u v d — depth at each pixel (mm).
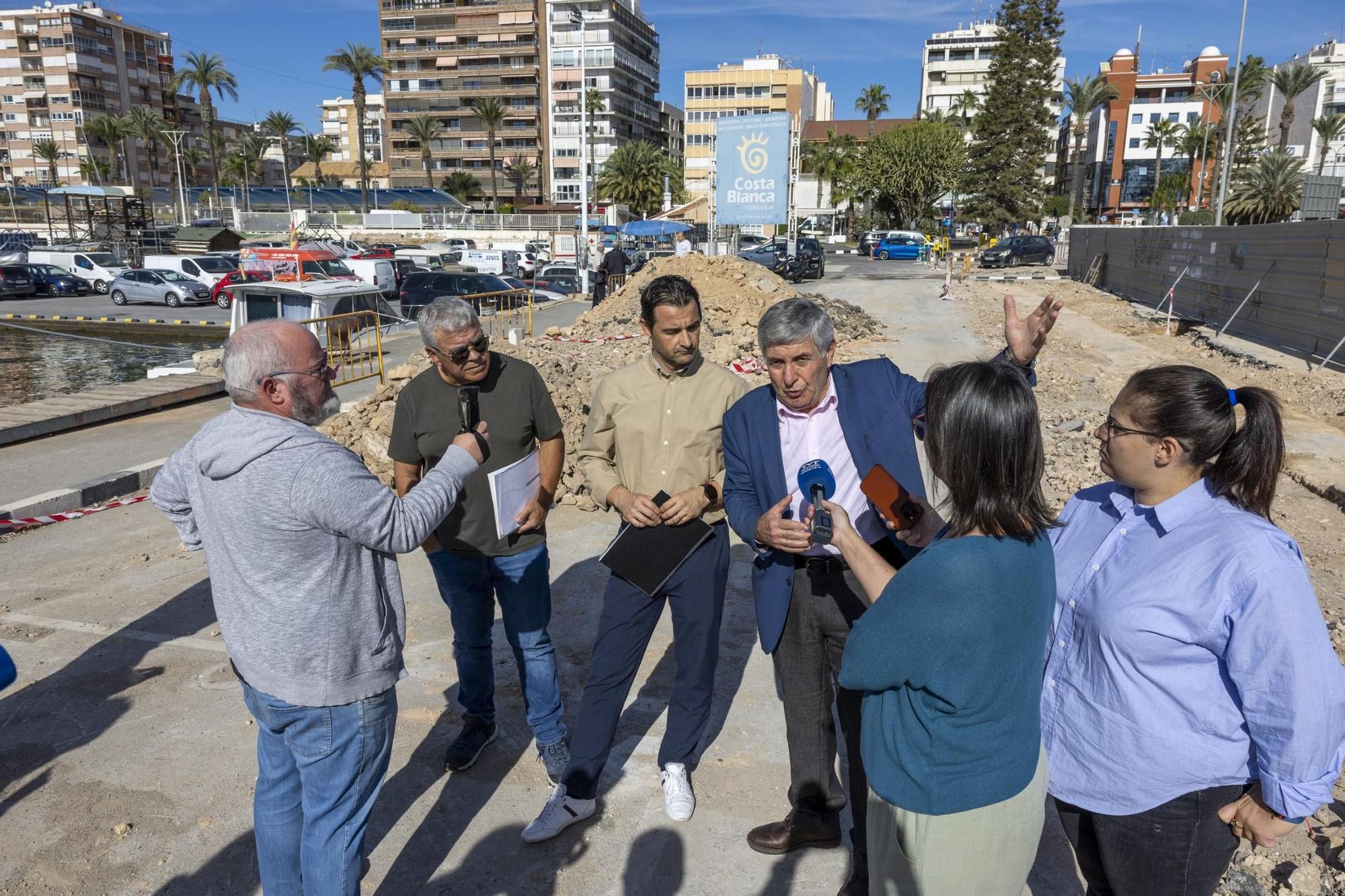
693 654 2945
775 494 2555
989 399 1585
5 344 22516
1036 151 58156
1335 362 12008
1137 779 1730
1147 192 101562
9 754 3463
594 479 2979
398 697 3889
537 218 73188
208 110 82062
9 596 5035
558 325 19938
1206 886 1784
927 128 70938
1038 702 1706
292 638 2023
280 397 2035
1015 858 1706
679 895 2688
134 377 18031
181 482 2131
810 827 2828
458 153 102188
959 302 22062
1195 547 1652
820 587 2562
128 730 3625
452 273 21875
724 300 15922
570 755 2949
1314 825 2902
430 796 3191
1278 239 14062
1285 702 1536
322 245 32625
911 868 1706
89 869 2805
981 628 1574
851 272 35938
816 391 2480
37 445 9086
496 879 2766
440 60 100500
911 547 2469
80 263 33250
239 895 2697
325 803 2133
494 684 3953
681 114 131625
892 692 1722
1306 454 7840
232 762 3404
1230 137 32312
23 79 106375
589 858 2857
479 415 2926
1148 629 1676
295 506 1950
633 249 50031
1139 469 1734
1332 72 94562
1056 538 1979
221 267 30109
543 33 98312
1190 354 13992
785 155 25359
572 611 4758
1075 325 17797
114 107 111562
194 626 4625
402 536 2064
